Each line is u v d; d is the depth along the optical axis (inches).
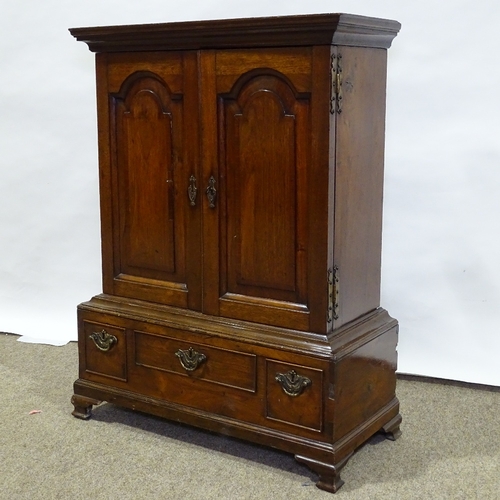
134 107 112.3
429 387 134.8
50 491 99.7
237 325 106.4
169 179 110.7
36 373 141.3
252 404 105.7
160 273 115.2
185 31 102.0
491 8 123.9
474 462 107.7
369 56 103.0
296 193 99.5
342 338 101.7
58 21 153.3
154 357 114.3
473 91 127.3
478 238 131.9
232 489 100.5
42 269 165.3
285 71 96.7
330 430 99.2
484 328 134.3
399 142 133.3
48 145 159.5
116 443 113.6
